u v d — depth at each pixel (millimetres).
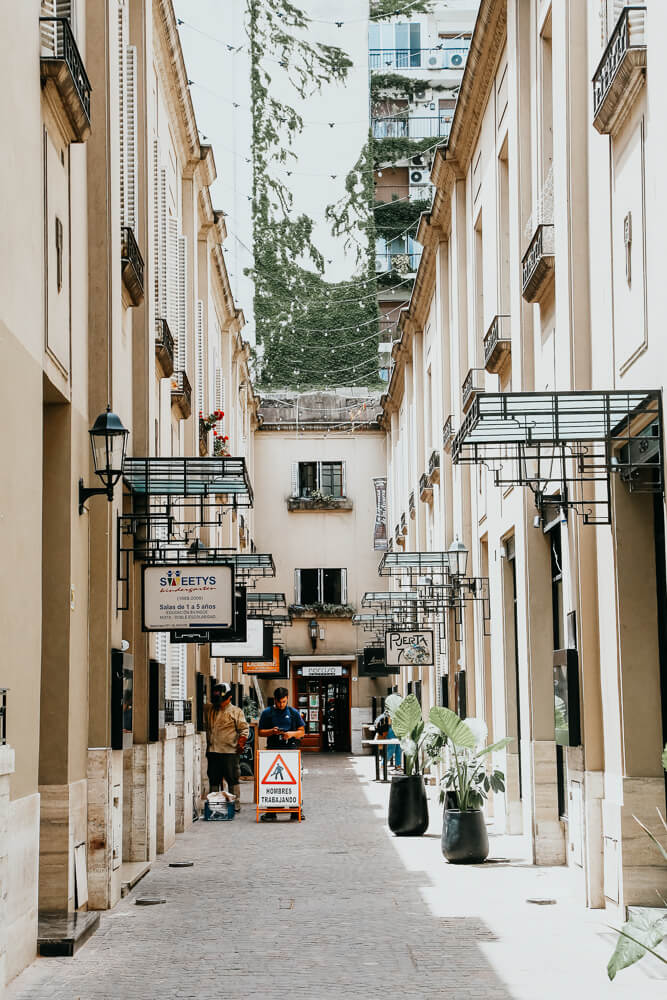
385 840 17219
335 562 44219
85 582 11500
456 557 21547
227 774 22047
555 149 12953
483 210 20469
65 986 8336
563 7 12430
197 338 23703
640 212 10125
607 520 10906
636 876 10445
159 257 17859
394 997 7984
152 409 16172
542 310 14688
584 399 9672
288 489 44656
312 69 49812
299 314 48844
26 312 9078
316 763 37969
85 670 11414
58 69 9516
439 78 51250
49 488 10789
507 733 17938
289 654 43594
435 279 28375
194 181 23812
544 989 8172
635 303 10289
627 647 10609
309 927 10516
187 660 22188
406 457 36594
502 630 18250
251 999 7961
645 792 10492
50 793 10547
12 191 8625
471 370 21297
